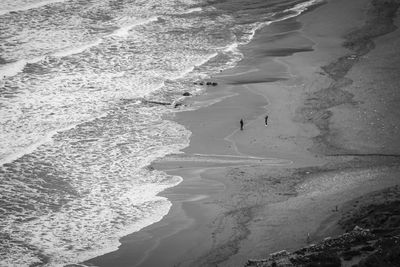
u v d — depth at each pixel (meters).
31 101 73.00
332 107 72.19
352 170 57.09
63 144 63.69
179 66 86.44
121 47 91.06
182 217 50.62
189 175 57.97
